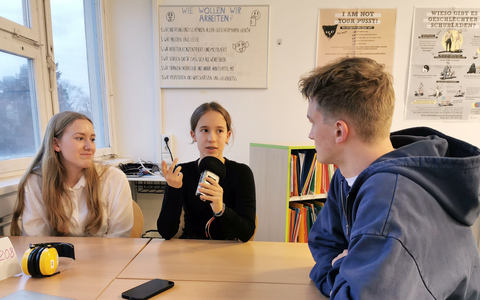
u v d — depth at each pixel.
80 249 0.95
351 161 0.66
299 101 2.33
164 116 2.35
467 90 2.28
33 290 0.69
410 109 2.31
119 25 2.28
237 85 2.30
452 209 0.55
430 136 0.73
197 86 2.30
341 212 0.81
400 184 0.53
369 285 0.46
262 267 0.83
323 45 2.27
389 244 0.47
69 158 1.17
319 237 0.87
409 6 2.21
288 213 1.71
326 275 0.70
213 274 0.78
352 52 2.27
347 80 0.61
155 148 2.38
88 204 1.25
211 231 1.25
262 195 1.90
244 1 2.21
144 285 0.70
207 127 1.22
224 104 2.33
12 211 1.28
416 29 2.22
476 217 0.58
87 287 0.70
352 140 0.64
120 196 1.32
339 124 0.63
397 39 2.24
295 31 2.26
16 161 1.47
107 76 2.29
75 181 1.27
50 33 1.71
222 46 2.26
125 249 0.95
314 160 1.79
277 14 2.24
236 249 0.96
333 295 0.58
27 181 1.19
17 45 1.46
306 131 2.36
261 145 1.89
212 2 2.21
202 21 2.23
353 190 0.64
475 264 0.58
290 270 0.81
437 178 0.55
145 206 2.45
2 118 1.43
